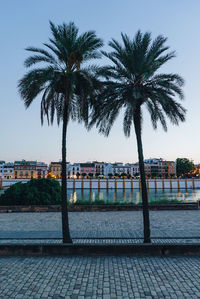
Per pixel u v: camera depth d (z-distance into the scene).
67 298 5.64
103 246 8.86
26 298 5.63
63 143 11.27
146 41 11.73
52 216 19.12
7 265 7.89
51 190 24.55
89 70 11.59
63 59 11.84
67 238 10.55
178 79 11.55
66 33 11.66
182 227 14.05
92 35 11.65
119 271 7.28
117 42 12.08
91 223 15.72
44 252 8.91
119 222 15.98
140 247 8.81
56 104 11.86
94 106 12.34
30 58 11.32
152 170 142.25
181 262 8.03
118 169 139.25
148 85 12.15
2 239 11.62
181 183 99.00
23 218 18.19
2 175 119.81
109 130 13.11
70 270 7.39
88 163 138.75
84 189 93.00
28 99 11.70
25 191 23.72
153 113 12.48
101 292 5.93
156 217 17.78
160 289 6.06
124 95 11.88
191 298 5.60
